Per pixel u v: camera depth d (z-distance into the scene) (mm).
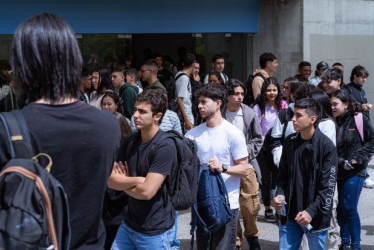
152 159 3631
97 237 2043
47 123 1860
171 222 3750
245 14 10453
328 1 11250
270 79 7020
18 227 1692
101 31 9578
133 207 3705
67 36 1933
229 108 5781
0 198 1720
